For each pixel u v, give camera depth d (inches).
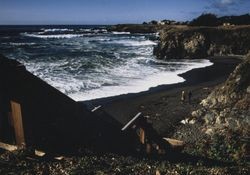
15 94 308.0
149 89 1449.3
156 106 1152.2
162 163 426.0
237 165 516.1
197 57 3132.4
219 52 3233.3
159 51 3154.5
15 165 309.7
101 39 5305.1
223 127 813.2
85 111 396.5
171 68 2202.3
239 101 880.3
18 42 4734.3
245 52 3147.1
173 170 373.1
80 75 1781.5
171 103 1190.3
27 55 2992.1
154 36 5521.7
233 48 3206.2
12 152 320.8
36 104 327.3
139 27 7445.9
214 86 1523.1
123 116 1042.1
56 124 351.6
